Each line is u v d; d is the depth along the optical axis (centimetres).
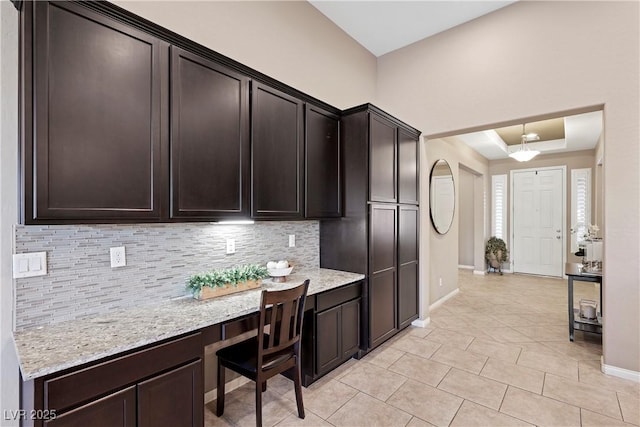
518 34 312
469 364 280
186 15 217
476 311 434
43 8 133
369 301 289
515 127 535
